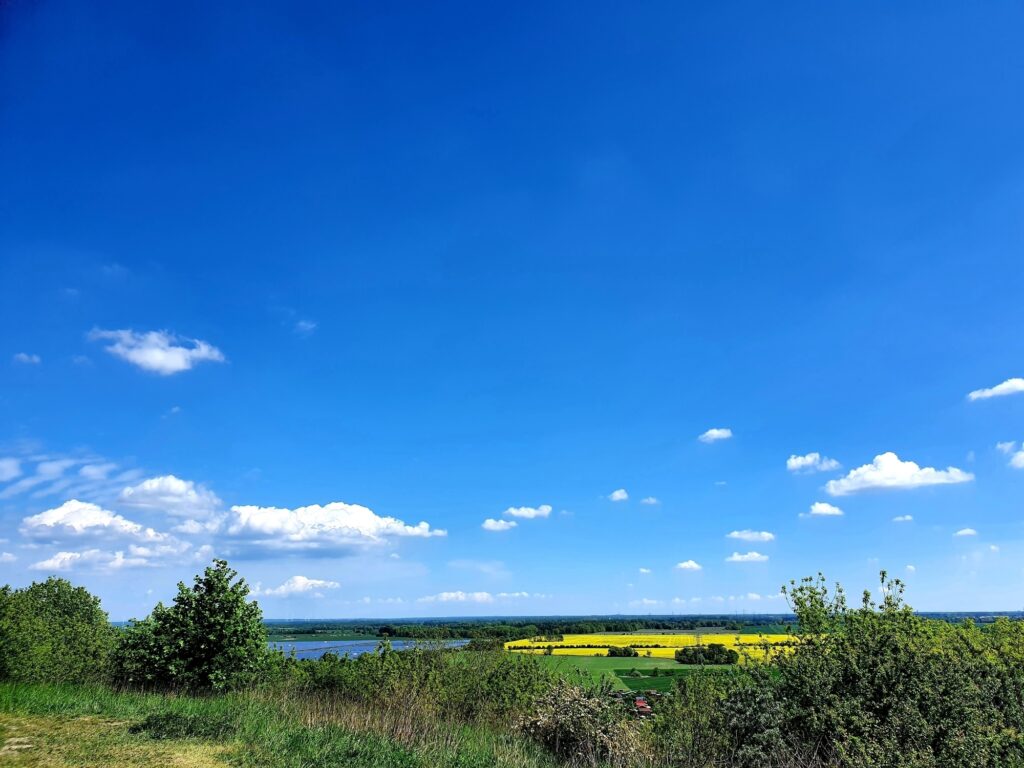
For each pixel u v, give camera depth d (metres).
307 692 16.61
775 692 10.17
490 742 11.95
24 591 24.84
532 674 15.59
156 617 17.75
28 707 11.63
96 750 8.95
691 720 10.61
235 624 17.69
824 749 9.23
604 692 12.77
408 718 12.48
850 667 9.52
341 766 9.12
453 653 16.58
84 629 22.14
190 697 16.14
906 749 8.02
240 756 9.23
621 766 10.86
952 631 10.50
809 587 10.74
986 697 8.67
